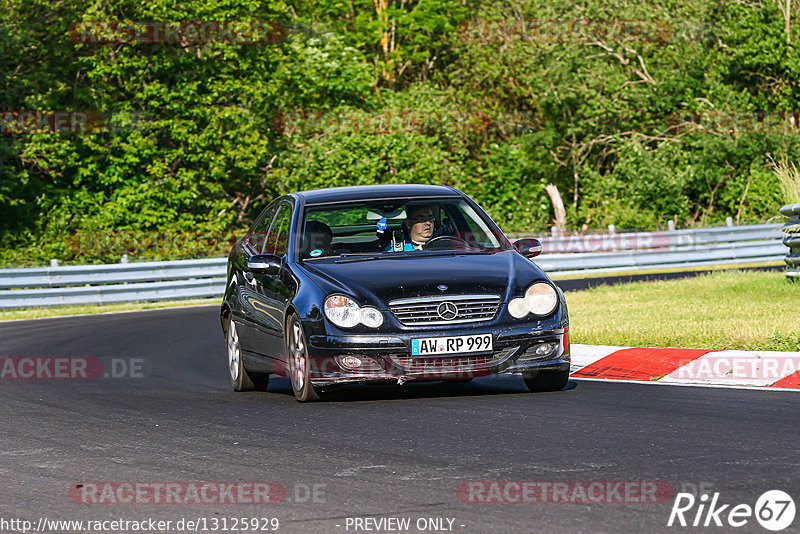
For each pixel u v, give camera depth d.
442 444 18.11
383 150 103.38
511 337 22.53
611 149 119.88
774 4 113.19
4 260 90.69
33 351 39.09
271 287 25.22
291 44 105.00
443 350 22.23
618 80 114.31
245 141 94.75
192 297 69.94
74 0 93.44
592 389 23.78
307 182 101.81
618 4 114.50
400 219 25.97
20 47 92.75
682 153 112.94
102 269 67.44
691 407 20.80
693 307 37.34
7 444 20.25
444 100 115.75
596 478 15.25
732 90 113.56
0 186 92.31
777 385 23.11
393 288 22.64
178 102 94.00
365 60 126.88
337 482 15.79
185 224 93.81
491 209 113.38
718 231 79.94
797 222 40.97
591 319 36.09
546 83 116.00
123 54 93.44
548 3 117.12
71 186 97.69
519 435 18.58
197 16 95.31
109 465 17.91
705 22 116.12
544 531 12.88
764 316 32.88
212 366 33.41
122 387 28.56
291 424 20.77
